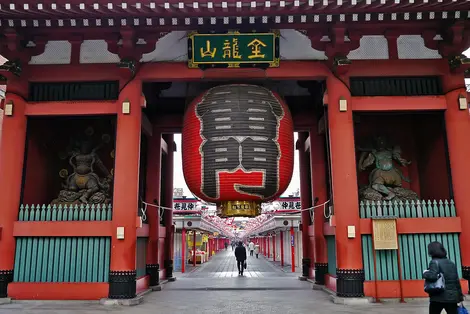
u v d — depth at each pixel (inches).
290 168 466.0
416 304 422.3
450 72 477.4
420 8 424.2
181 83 625.6
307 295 513.0
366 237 456.8
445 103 475.8
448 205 485.7
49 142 570.6
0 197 457.1
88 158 524.1
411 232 450.3
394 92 489.4
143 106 482.9
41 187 542.6
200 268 1178.6
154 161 651.5
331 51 477.7
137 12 424.5
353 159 458.0
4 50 475.2
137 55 483.2
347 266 440.8
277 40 475.2
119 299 433.4
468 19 446.3
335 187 457.4
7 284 447.5
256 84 513.7
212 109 453.7
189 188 470.0
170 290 578.6
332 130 470.3
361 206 462.6
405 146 589.0
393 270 448.5
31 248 459.2
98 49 492.1
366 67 482.3
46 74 487.5
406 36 492.4
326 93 482.0
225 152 438.0
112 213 455.8
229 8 417.4
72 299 443.8
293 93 657.0
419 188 573.3
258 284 652.1
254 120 447.2
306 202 744.3
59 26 461.1
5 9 412.8
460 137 460.4
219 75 479.8
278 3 408.2
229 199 449.1
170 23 453.4
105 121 589.3
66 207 468.1
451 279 263.3
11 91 476.4
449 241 452.1
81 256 457.1
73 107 479.5
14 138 468.8
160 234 670.5
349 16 445.1
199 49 472.4
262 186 441.1
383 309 396.2
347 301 429.4
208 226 1301.7
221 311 397.1
